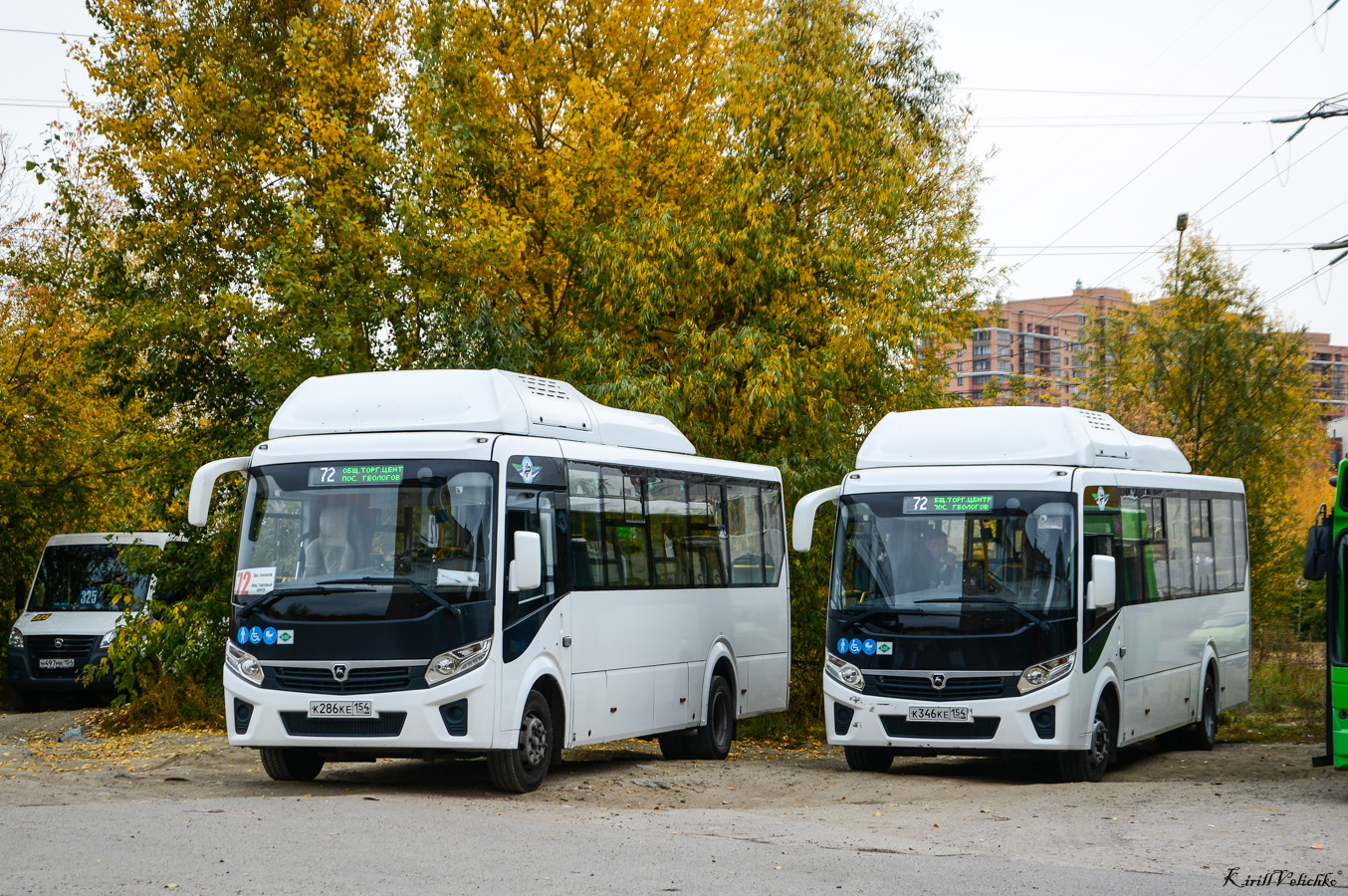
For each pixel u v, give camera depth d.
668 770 15.75
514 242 22.80
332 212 22.41
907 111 35.03
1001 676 14.59
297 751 13.61
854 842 10.46
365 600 12.49
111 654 22.00
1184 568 18.67
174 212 24.44
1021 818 11.91
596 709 14.43
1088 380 32.41
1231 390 30.03
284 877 8.23
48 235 29.09
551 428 14.22
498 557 12.66
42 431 28.67
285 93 25.08
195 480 12.96
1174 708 17.88
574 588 14.08
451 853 9.22
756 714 18.67
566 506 14.09
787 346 23.02
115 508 24.80
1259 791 13.83
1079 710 14.62
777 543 19.77
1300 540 30.31
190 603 22.44
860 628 15.23
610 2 27.42
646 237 23.23
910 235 27.22
